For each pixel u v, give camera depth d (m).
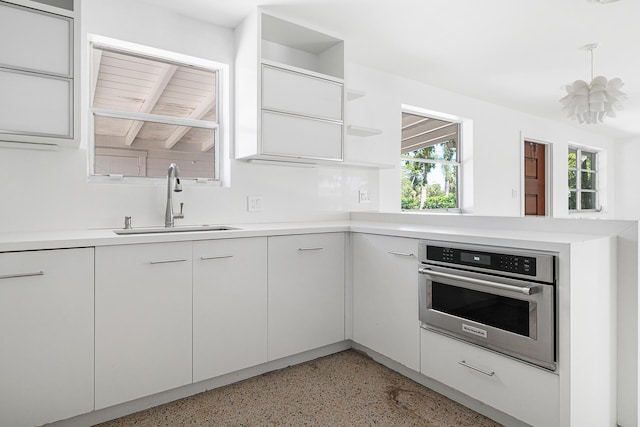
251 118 2.43
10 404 1.47
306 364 2.33
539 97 4.45
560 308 1.45
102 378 1.66
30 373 1.51
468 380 1.79
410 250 2.08
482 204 4.60
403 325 2.12
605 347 1.63
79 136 1.86
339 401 1.90
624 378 1.69
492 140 4.72
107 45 2.31
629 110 5.12
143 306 1.75
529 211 5.43
